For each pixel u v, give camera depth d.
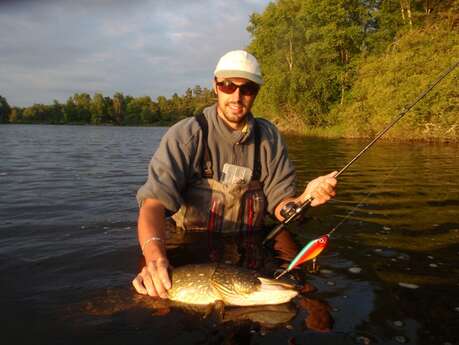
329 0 28.55
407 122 17.50
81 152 13.86
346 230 3.70
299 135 26.66
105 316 2.15
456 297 2.33
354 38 28.75
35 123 97.19
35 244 3.34
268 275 2.64
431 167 8.40
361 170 8.04
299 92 29.67
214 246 3.19
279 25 33.88
